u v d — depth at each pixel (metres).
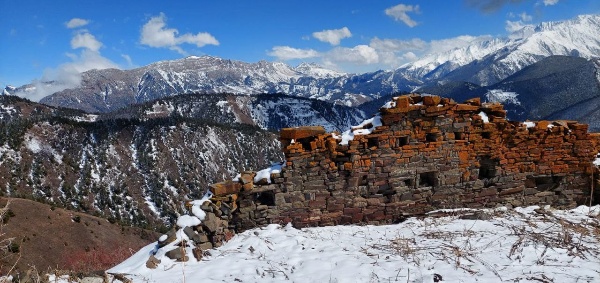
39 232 45.41
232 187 9.51
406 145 9.83
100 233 53.16
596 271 5.86
